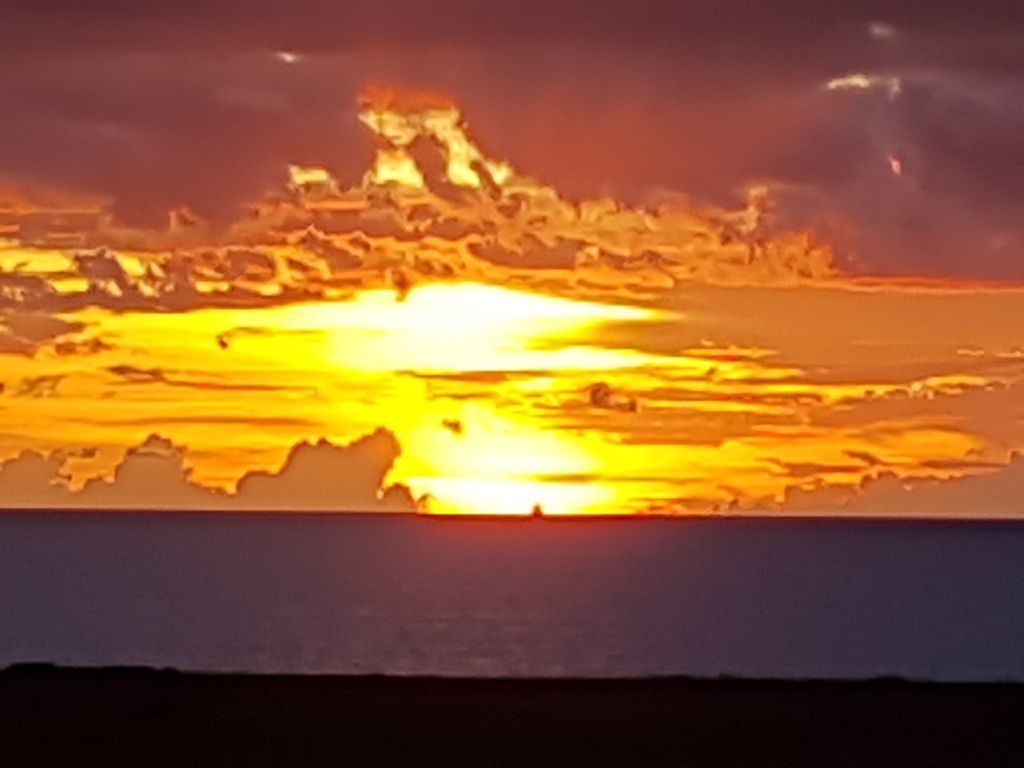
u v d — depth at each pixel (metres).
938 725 38.16
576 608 99.12
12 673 44.75
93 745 34.38
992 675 60.66
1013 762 34.22
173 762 32.78
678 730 37.16
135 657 65.69
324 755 33.78
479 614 92.69
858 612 100.00
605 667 62.69
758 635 81.12
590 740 35.88
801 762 33.91
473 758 33.75
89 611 93.19
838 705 40.72
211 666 61.25
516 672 59.56
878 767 33.53
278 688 42.22
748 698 41.62
